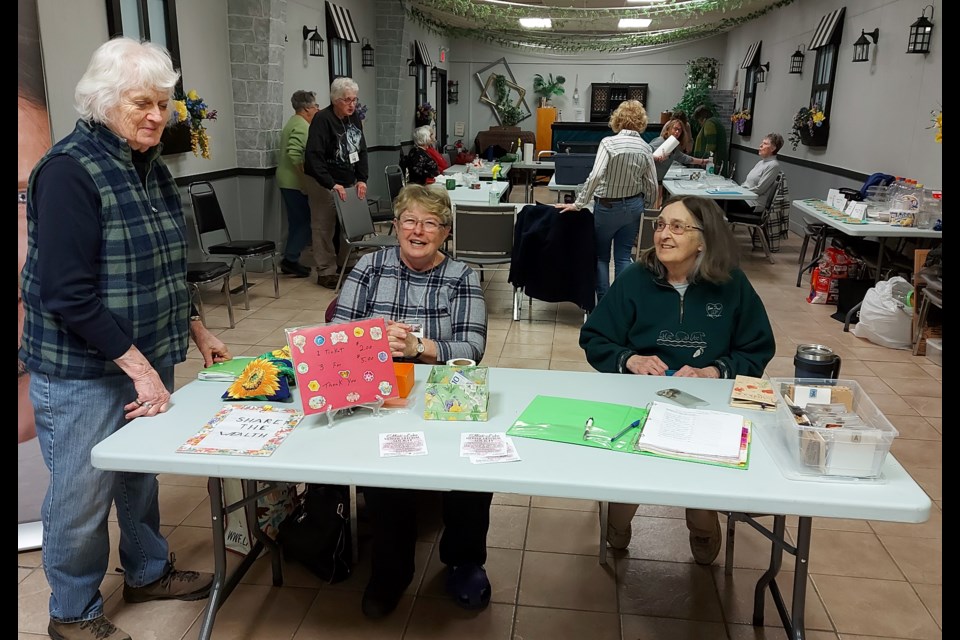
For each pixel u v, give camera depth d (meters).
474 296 2.22
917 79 5.72
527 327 5.00
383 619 2.07
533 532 2.53
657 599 2.18
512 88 14.94
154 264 1.77
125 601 2.14
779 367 4.26
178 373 3.92
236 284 5.96
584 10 10.16
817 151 8.20
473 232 4.97
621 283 2.33
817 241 6.09
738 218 7.10
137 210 1.71
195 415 1.76
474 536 2.09
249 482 2.14
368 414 1.77
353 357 1.75
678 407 1.78
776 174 7.20
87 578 1.87
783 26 9.73
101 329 1.64
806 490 1.40
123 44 1.61
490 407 1.82
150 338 1.80
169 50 5.00
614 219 4.91
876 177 5.81
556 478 1.43
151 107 1.64
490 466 1.48
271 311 5.20
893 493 1.38
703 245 2.15
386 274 2.22
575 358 4.36
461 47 14.69
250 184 6.22
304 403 1.67
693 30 12.41
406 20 9.80
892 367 4.24
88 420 1.75
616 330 2.32
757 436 1.65
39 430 1.79
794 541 2.48
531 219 4.77
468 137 15.26
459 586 2.12
